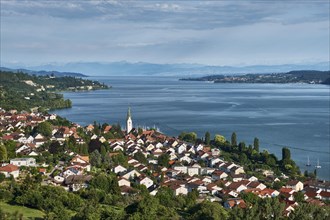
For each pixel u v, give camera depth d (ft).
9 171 569.23
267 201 419.54
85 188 523.70
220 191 585.63
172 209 453.17
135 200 488.85
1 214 343.67
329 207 447.42
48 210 421.18
